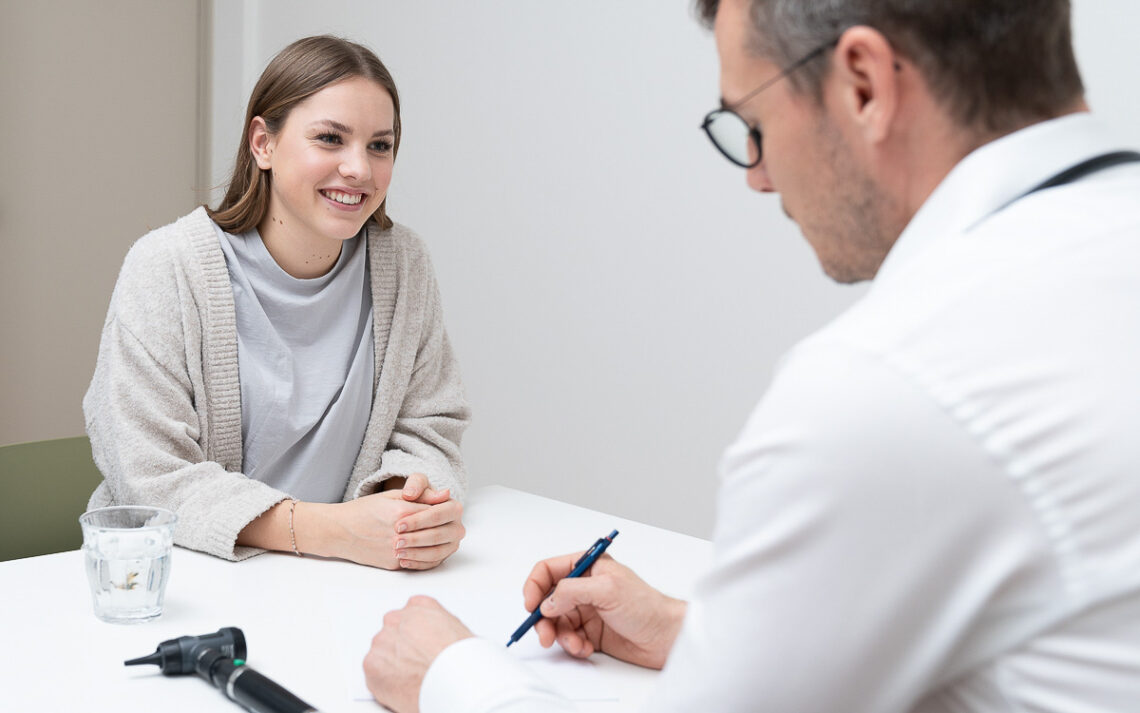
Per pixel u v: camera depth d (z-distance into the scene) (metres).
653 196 2.53
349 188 1.38
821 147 0.60
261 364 1.45
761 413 0.52
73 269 3.09
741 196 2.38
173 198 3.29
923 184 0.59
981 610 0.49
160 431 1.33
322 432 1.48
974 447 0.48
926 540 0.48
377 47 3.06
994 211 0.55
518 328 2.83
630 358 2.61
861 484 0.48
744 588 0.51
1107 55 1.96
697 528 2.52
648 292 2.56
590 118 2.62
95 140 3.08
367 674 0.83
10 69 2.88
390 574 1.16
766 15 0.59
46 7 2.93
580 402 2.71
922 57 0.56
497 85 2.80
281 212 1.44
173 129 3.25
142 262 1.38
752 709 0.51
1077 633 0.48
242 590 1.09
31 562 1.14
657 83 2.49
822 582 0.49
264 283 1.46
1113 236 0.52
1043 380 0.48
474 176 2.89
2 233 2.93
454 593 1.10
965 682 0.51
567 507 1.45
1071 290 0.50
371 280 1.53
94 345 3.17
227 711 0.82
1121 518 0.47
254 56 3.29
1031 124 0.57
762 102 0.61
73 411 3.14
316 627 0.99
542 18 2.69
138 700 0.83
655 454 2.59
